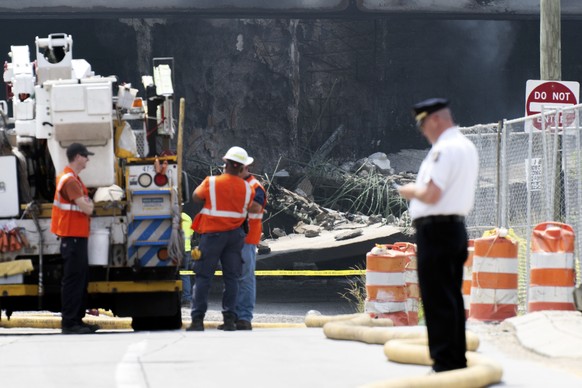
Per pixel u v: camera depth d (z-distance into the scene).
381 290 40.25
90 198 37.78
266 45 111.12
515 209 48.47
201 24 109.06
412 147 119.06
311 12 87.19
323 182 101.81
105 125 36.84
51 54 39.84
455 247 21.84
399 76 119.44
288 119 111.81
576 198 44.06
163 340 31.20
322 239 84.38
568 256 35.50
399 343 25.86
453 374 20.92
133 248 37.41
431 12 88.94
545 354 27.66
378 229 83.38
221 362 25.48
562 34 121.38
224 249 37.91
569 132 47.06
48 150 39.12
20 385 21.70
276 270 77.25
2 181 37.78
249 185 38.09
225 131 109.94
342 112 116.94
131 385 21.61
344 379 22.64
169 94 41.66
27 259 37.75
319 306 60.94
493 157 50.03
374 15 88.81
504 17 90.88
